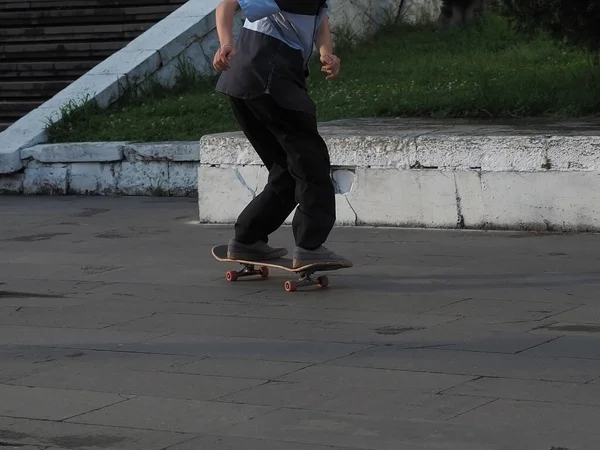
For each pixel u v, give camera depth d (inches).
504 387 311.3
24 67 1033.5
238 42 440.8
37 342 382.0
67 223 677.3
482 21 1082.1
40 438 282.2
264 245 478.6
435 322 392.2
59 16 1082.7
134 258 545.6
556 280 458.0
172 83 975.0
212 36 1008.2
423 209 597.3
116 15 1068.5
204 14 1006.4
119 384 327.9
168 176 794.8
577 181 559.2
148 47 975.0
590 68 753.0
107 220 684.1
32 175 834.8
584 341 358.9
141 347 370.6
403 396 306.5
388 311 412.5
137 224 662.5
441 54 1000.2
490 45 1019.3
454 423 282.2
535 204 570.9
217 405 304.7
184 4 1040.8
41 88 1003.9
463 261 506.9
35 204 776.9
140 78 954.1
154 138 831.1
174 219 678.5
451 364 336.5
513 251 525.3
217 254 487.8
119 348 370.3
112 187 810.8
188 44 989.8
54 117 889.5
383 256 526.3
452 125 650.8
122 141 827.4
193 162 786.2
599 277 461.1
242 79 434.9
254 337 379.2
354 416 290.8
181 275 497.7
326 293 448.8
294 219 454.9
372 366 337.4
